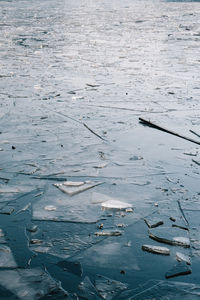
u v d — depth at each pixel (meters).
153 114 7.62
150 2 59.59
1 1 59.88
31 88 9.94
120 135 6.38
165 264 2.98
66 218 3.68
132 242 3.29
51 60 14.50
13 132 6.46
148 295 2.61
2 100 8.70
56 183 4.47
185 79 11.18
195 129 6.65
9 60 14.43
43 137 6.23
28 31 24.47
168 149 5.75
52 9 44.34
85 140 6.12
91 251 3.14
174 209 3.87
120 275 2.84
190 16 36.34
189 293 2.64
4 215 3.73
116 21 31.27
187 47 18.12
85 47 18.05
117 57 15.26
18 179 4.60
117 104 8.42
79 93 9.46
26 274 2.81
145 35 22.91
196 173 4.85
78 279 2.78
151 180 4.61
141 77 11.45
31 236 3.35
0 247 3.17
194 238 3.34
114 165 5.08
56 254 3.09
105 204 3.93
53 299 2.55
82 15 36.59
